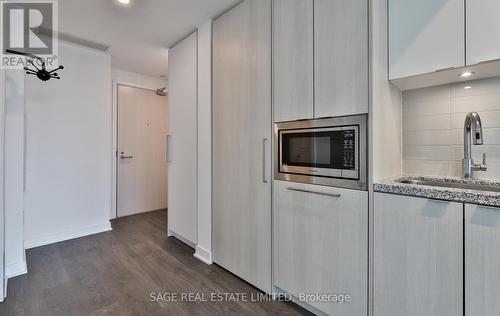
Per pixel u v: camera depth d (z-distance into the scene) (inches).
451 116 63.2
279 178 68.6
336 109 56.2
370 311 51.5
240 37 79.7
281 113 67.7
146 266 91.3
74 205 120.7
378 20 53.5
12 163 84.4
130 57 133.6
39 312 65.2
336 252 56.6
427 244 44.3
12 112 85.0
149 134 171.3
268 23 70.6
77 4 82.9
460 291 41.1
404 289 47.1
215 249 92.1
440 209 43.0
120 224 142.9
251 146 76.5
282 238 68.0
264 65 72.1
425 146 66.9
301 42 62.5
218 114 89.6
